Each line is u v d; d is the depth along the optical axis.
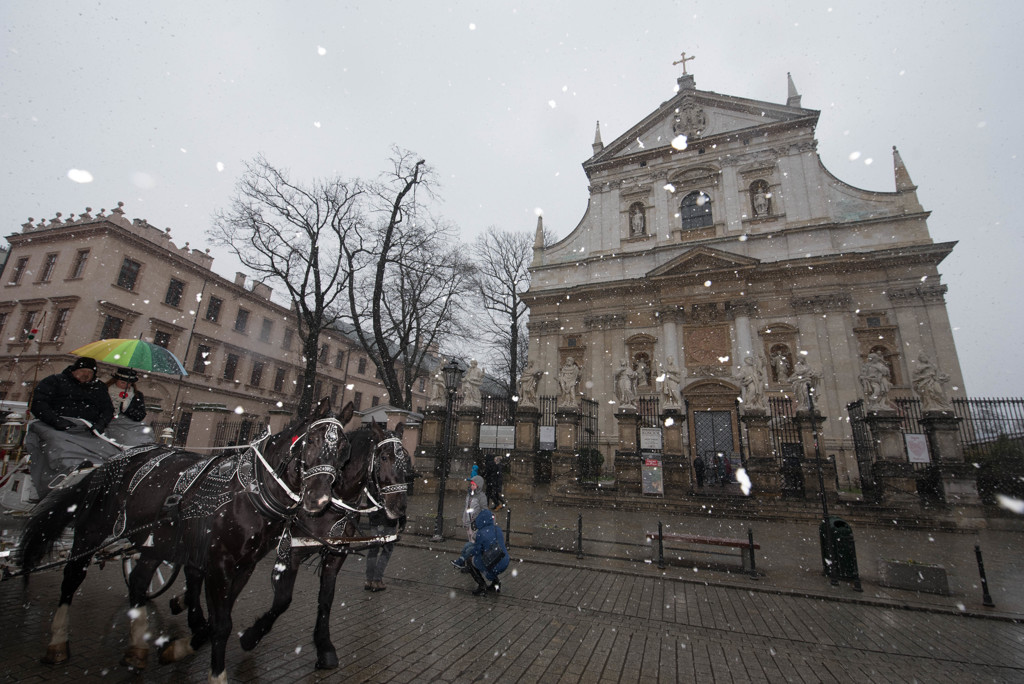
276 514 3.82
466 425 19.28
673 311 27.42
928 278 23.59
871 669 4.88
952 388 22.06
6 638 4.45
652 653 5.10
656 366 27.47
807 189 26.94
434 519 12.04
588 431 20.97
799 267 25.44
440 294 32.06
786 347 25.22
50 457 4.67
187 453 4.69
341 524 4.97
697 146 29.89
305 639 4.98
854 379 23.52
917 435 14.79
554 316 31.12
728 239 27.59
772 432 18.98
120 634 4.73
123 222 27.27
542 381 30.14
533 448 18.45
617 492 16.50
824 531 8.52
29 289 26.91
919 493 15.51
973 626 6.23
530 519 13.45
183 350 30.00
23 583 6.08
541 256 32.91
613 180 31.95
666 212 29.98
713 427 25.45
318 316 25.78
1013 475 14.27
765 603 6.98
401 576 7.72
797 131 27.94
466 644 5.10
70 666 4.01
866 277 24.69
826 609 6.80
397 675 4.31
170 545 4.07
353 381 45.97
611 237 31.20
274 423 20.89
